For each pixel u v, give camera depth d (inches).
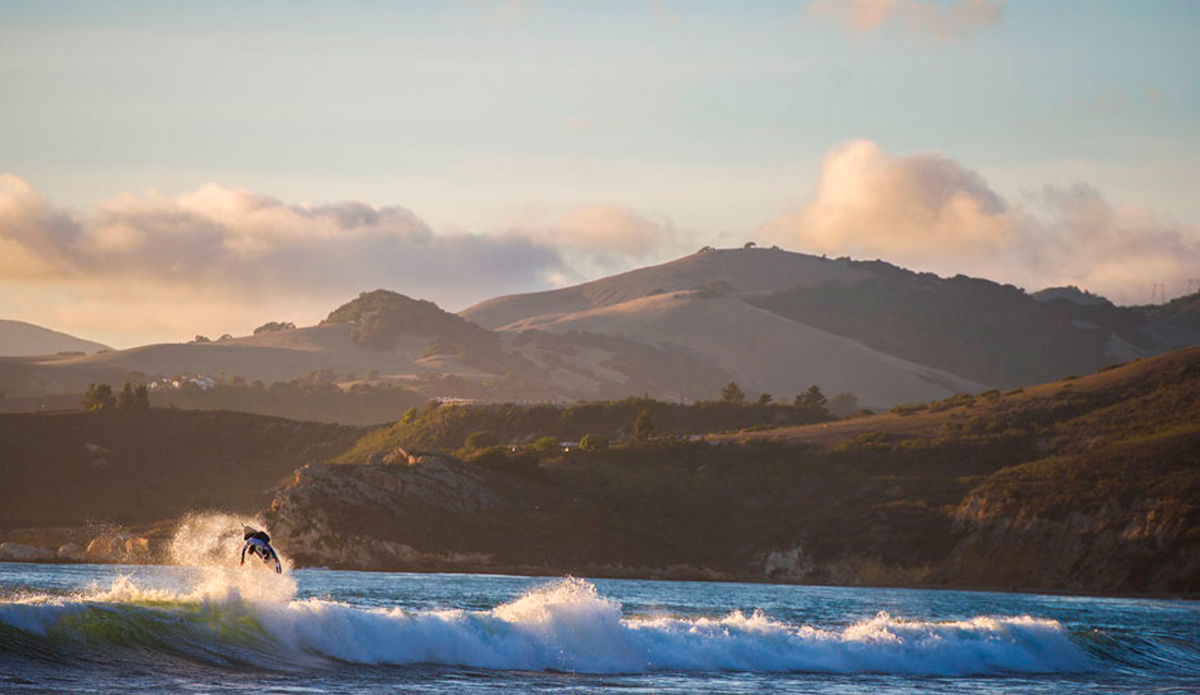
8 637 1887.3
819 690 2246.6
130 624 2048.5
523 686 2046.0
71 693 1664.6
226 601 2214.6
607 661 2413.9
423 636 2306.8
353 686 1914.4
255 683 1867.6
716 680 2311.8
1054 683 2578.7
